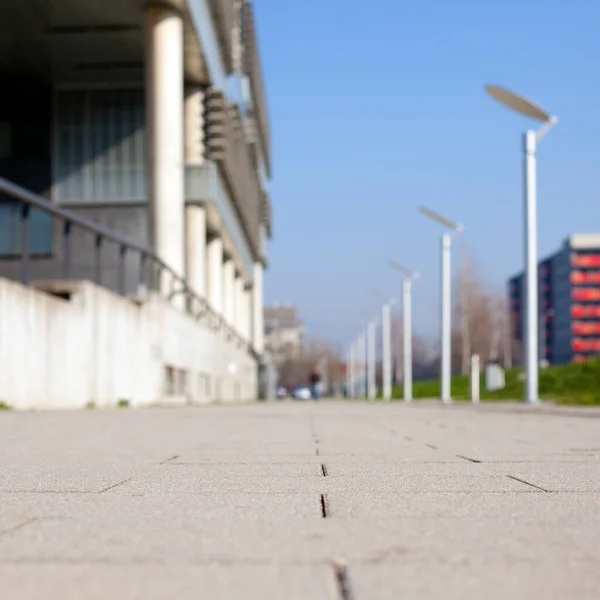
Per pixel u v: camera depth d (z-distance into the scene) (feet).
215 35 136.26
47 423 34.04
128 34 113.91
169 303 86.84
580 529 8.35
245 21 190.08
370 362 266.36
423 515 9.32
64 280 57.11
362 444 22.54
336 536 7.92
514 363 433.48
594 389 114.11
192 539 7.77
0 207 122.21
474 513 9.50
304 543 7.54
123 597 5.54
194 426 33.01
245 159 190.29
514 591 5.68
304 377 535.60
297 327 627.87
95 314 60.03
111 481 12.96
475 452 19.58
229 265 201.98
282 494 11.30
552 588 5.77
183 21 109.91
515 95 68.03
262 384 259.60
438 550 7.18
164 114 106.42
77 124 128.16
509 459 17.42
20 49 117.70
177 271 106.73
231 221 169.58
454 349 317.83
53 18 109.19
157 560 6.77
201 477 13.61
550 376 132.46
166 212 106.52
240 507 10.00
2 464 16.10
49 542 7.63
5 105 128.88
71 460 17.02
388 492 11.53
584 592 5.66
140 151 127.24
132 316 71.20
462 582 5.93
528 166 69.51
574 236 501.97
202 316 117.80
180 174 107.65
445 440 24.64
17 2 104.06
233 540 7.71
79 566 6.53
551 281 530.27
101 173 127.24
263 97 247.70
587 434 28.55
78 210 126.62
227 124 138.10
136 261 119.96
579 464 16.21
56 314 52.21
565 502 10.48
